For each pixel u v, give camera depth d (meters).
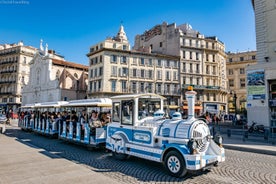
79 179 5.97
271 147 11.88
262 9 21.47
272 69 18.95
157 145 7.59
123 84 45.41
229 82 65.75
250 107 20.14
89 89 47.97
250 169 7.65
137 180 6.34
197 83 51.78
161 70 48.66
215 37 56.56
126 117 8.93
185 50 51.25
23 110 22.64
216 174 6.98
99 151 10.86
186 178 6.55
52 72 52.34
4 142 12.56
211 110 50.72
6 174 6.40
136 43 63.81
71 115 13.52
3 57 66.62
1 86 65.38
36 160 8.16
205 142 7.15
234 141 14.48
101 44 46.19
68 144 12.89
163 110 9.73
